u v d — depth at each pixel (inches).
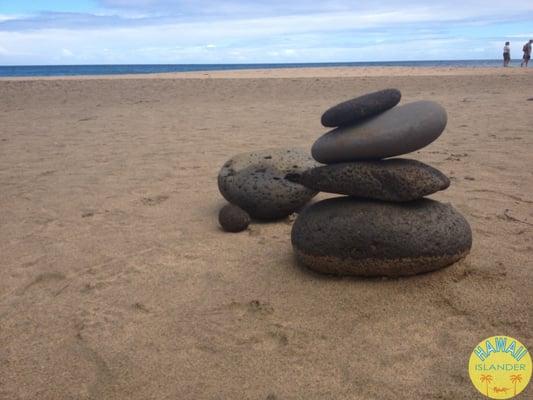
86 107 574.9
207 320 122.3
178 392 99.1
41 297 137.9
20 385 103.3
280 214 188.7
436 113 131.8
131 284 142.3
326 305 125.2
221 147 329.7
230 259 155.0
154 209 207.6
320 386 98.9
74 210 210.1
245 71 1195.3
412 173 131.8
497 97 548.4
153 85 750.5
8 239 179.9
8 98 647.1
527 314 118.1
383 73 950.4
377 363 104.3
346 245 131.1
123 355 110.6
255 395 97.5
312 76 875.4
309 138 350.9
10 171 282.8
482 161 267.4
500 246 155.1
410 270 130.5
